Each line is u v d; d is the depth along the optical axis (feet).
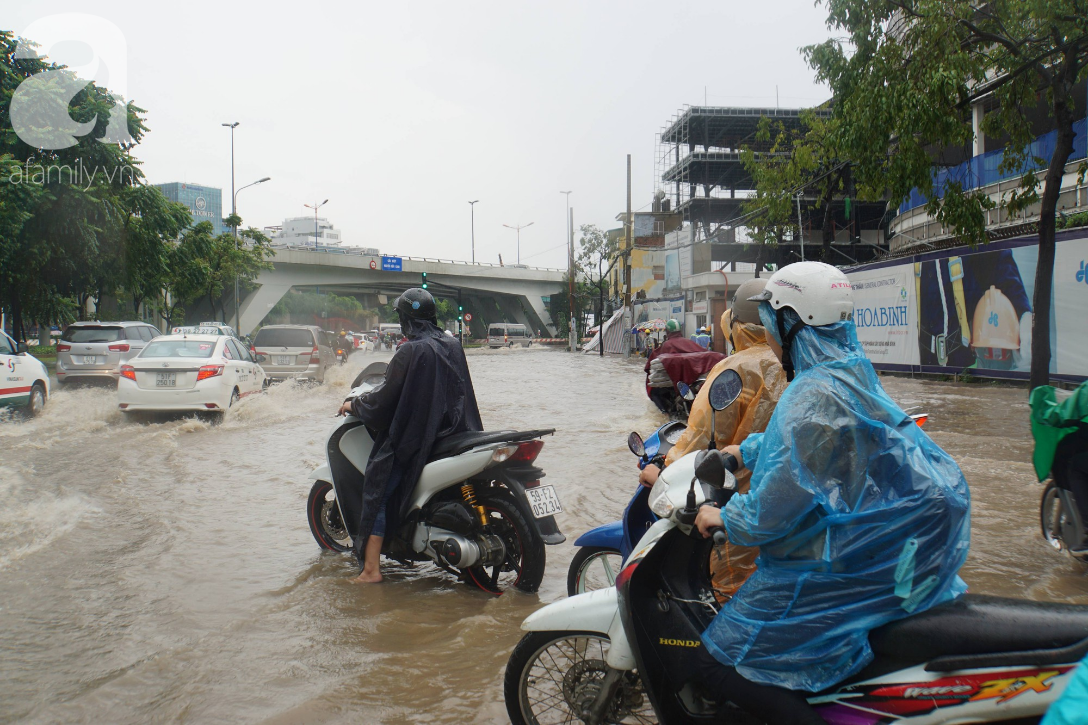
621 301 186.29
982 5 37.19
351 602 13.64
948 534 6.28
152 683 10.48
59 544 16.90
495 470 14.14
